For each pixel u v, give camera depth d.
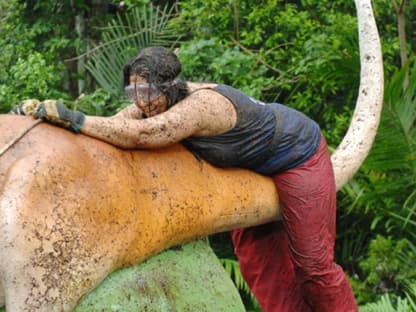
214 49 6.26
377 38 4.10
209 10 6.55
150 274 2.93
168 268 3.01
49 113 2.74
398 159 5.55
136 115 3.24
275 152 3.36
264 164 3.37
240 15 6.64
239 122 3.19
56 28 7.36
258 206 3.37
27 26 7.41
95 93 6.21
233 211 3.25
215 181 3.19
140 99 3.02
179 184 3.04
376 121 4.01
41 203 2.58
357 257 6.29
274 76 6.56
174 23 6.59
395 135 5.44
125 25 7.46
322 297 3.51
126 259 2.85
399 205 5.82
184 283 3.03
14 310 2.52
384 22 6.92
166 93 3.02
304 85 6.54
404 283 5.53
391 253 5.64
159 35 6.54
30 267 2.53
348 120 6.21
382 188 5.68
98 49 6.58
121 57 6.36
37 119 2.74
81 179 2.70
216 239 6.43
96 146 2.81
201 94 3.08
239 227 3.37
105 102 6.23
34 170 2.60
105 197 2.74
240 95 3.23
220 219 3.21
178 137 2.97
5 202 2.54
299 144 3.40
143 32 6.52
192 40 6.48
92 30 7.48
